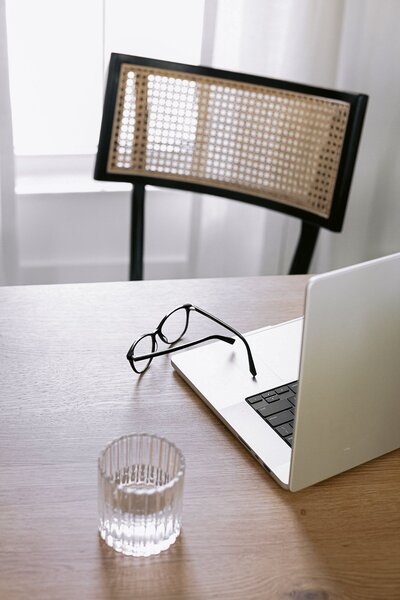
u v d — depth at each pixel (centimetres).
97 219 198
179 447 88
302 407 76
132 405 94
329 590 74
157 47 186
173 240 205
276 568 75
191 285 119
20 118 189
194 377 98
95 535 77
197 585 73
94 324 108
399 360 82
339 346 76
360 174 194
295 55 178
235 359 101
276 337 106
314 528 80
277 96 142
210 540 78
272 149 145
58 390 95
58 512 79
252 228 196
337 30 175
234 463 87
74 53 183
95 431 90
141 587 73
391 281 76
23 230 196
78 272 204
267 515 81
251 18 173
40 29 179
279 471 84
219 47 176
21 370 98
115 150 146
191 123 146
